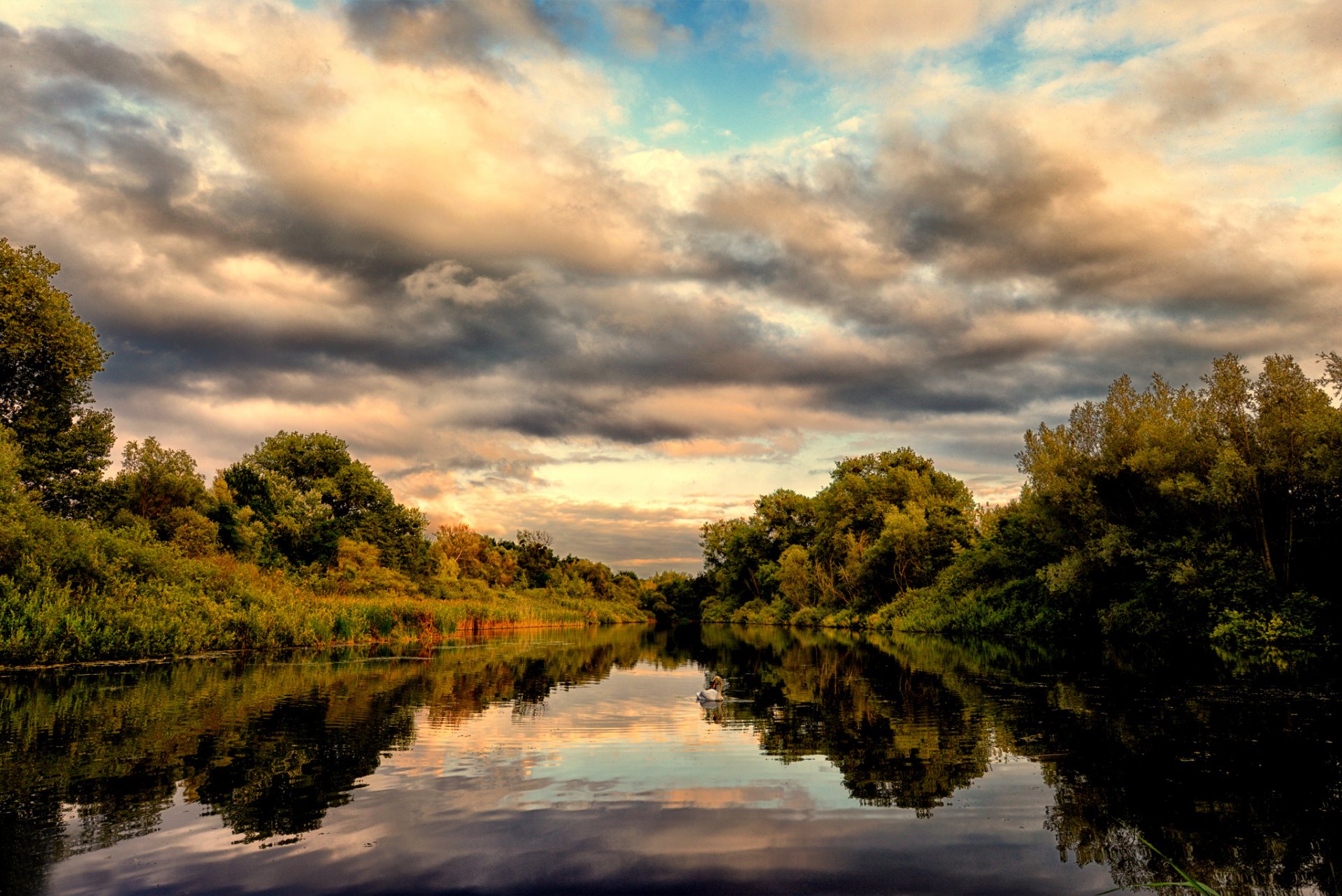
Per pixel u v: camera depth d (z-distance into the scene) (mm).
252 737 12953
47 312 35812
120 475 39125
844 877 7168
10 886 6770
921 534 60562
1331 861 7629
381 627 37719
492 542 97688
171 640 25375
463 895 6684
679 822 8703
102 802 9172
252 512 50938
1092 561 34875
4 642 21000
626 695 19438
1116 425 35594
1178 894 6891
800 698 18844
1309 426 26141
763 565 98500
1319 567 28094
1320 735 13297
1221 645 28281
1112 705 16781
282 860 7426
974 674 23906
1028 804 9461
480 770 10992
